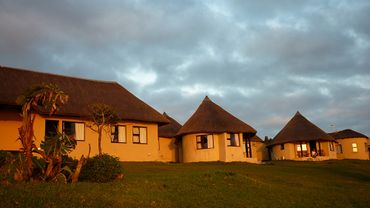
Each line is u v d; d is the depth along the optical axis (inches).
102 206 571.5
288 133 2112.5
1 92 1161.4
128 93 1581.0
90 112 1253.7
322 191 884.6
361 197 842.2
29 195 568.4
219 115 1712.6
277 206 710.5
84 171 753.6
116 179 774.5
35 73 1380.4
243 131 1658.5
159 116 1510.8
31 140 713.0
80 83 1466.5
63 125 1270.9
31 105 729.0
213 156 1632.6
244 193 773.9
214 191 761.6
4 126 1166.3
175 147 1887.3
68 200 571.5
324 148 2089.1
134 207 597.6
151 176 872.9
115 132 1389.0
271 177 1039.0
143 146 1445.6
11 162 687.1
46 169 716.7
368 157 2456.9
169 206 634.2
